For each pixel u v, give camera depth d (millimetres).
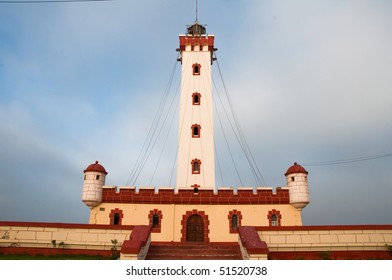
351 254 20609
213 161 35469
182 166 35125
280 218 29906
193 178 34625
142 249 18484
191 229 29797
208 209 30281
